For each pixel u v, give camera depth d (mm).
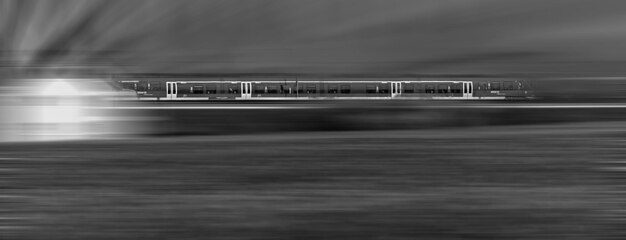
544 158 27875
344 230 15789
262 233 15516
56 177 23844
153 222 16719
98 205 18906
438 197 19844
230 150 31125
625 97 60375
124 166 26328
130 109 46031
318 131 40625
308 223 16547
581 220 16703
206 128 40062
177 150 31422
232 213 17672
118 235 15555
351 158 28375
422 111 45594
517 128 40500
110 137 36844
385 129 41656
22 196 20281
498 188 21453
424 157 28516
